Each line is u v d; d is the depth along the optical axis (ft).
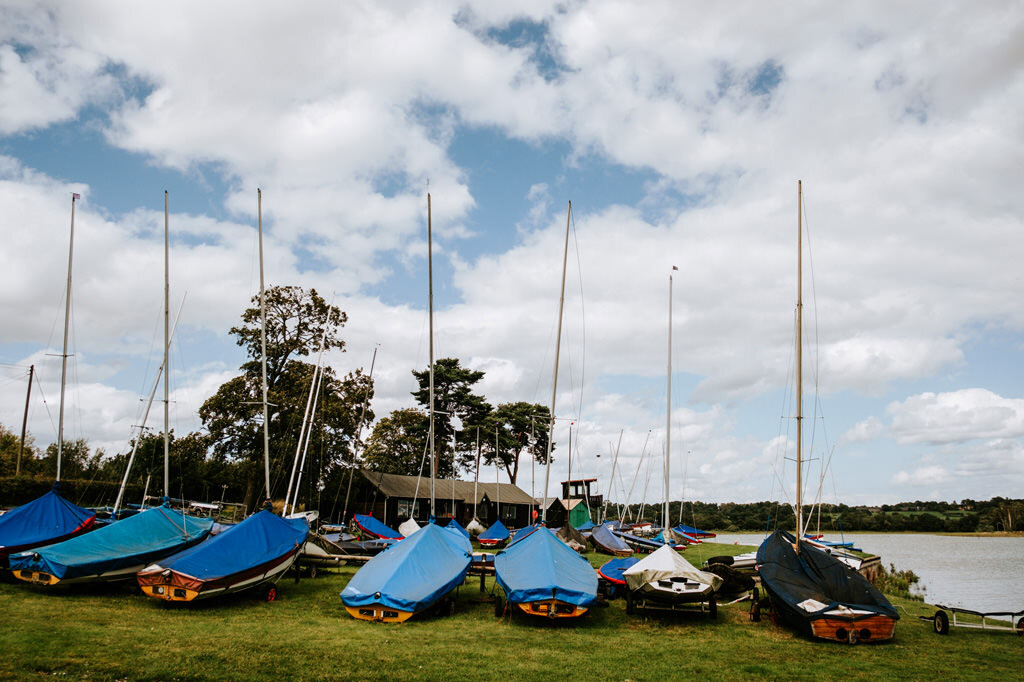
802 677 40.81
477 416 254.88
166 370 85.25
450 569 57.82
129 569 56.90
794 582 54.95
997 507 341.82
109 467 180.55
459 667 40.50
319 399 173.68
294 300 183.62
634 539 130.11
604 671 40.73
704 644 48.75
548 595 51.78
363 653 42.52
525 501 224.94
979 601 89.71
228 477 200.54
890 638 50.85
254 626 48.24
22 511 64.75
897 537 319.88
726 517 350.02
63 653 38.42
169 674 36.50
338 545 88.02
